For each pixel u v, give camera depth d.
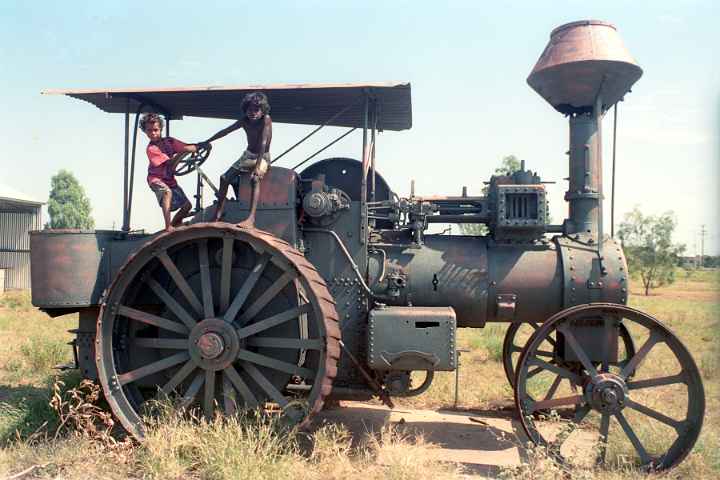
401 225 6.40
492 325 15.34
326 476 4.99
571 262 6.02
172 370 5.88
